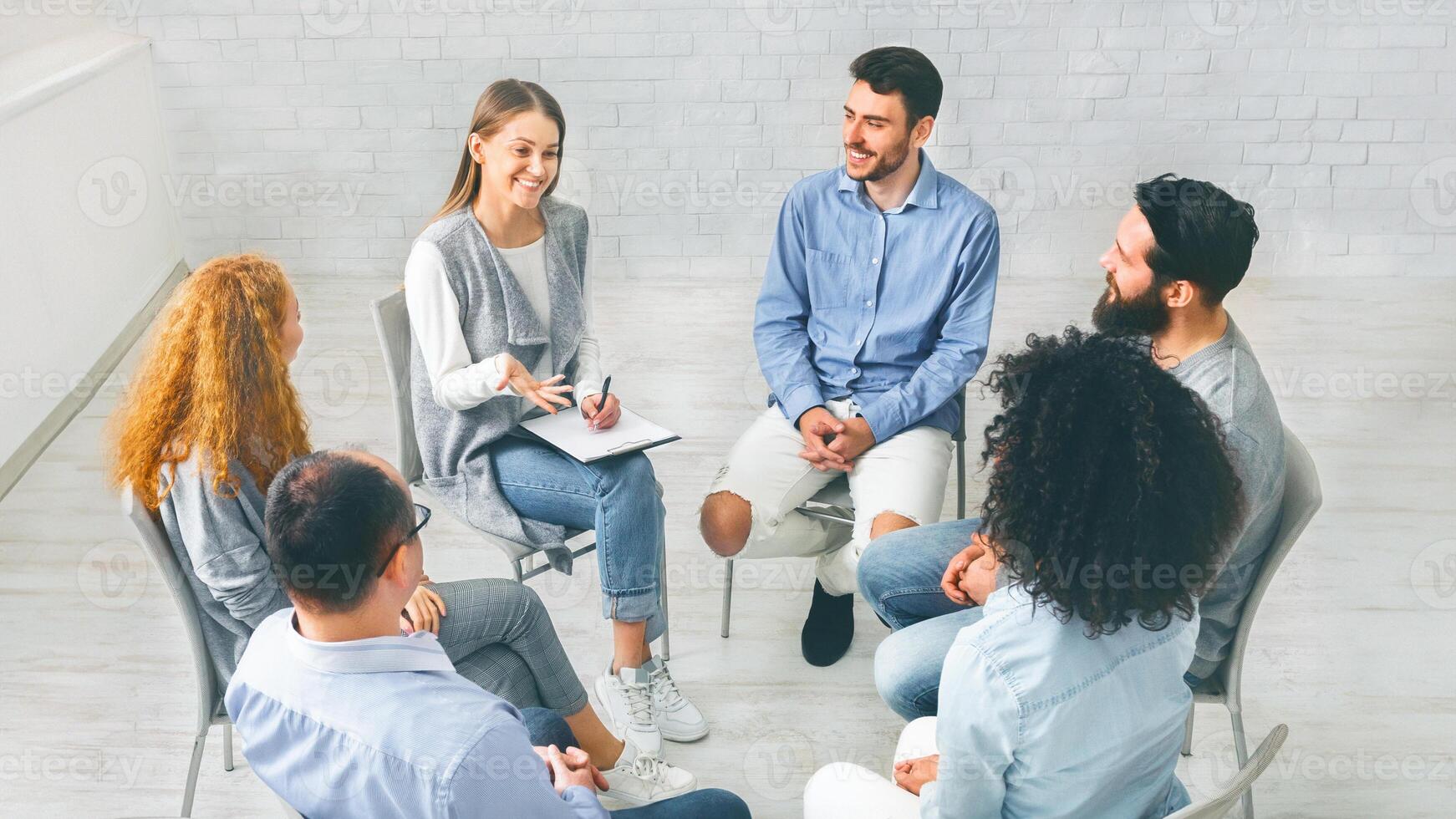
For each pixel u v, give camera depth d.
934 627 1.83
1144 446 1.15
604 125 4.10
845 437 2.33
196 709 2.31
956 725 1.25
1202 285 1.74
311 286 4.22
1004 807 1.34
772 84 4.04
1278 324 3.90
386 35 3.97
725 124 4.10
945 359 2.38
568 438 2.14
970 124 4.12
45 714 2.29
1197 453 1.18
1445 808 2.06
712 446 3.24
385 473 1.26
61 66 3.46
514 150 2.06
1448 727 2.26
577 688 1.97
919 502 2.26
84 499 3.02
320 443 3.21
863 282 2.45
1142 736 1.29
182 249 4.23
